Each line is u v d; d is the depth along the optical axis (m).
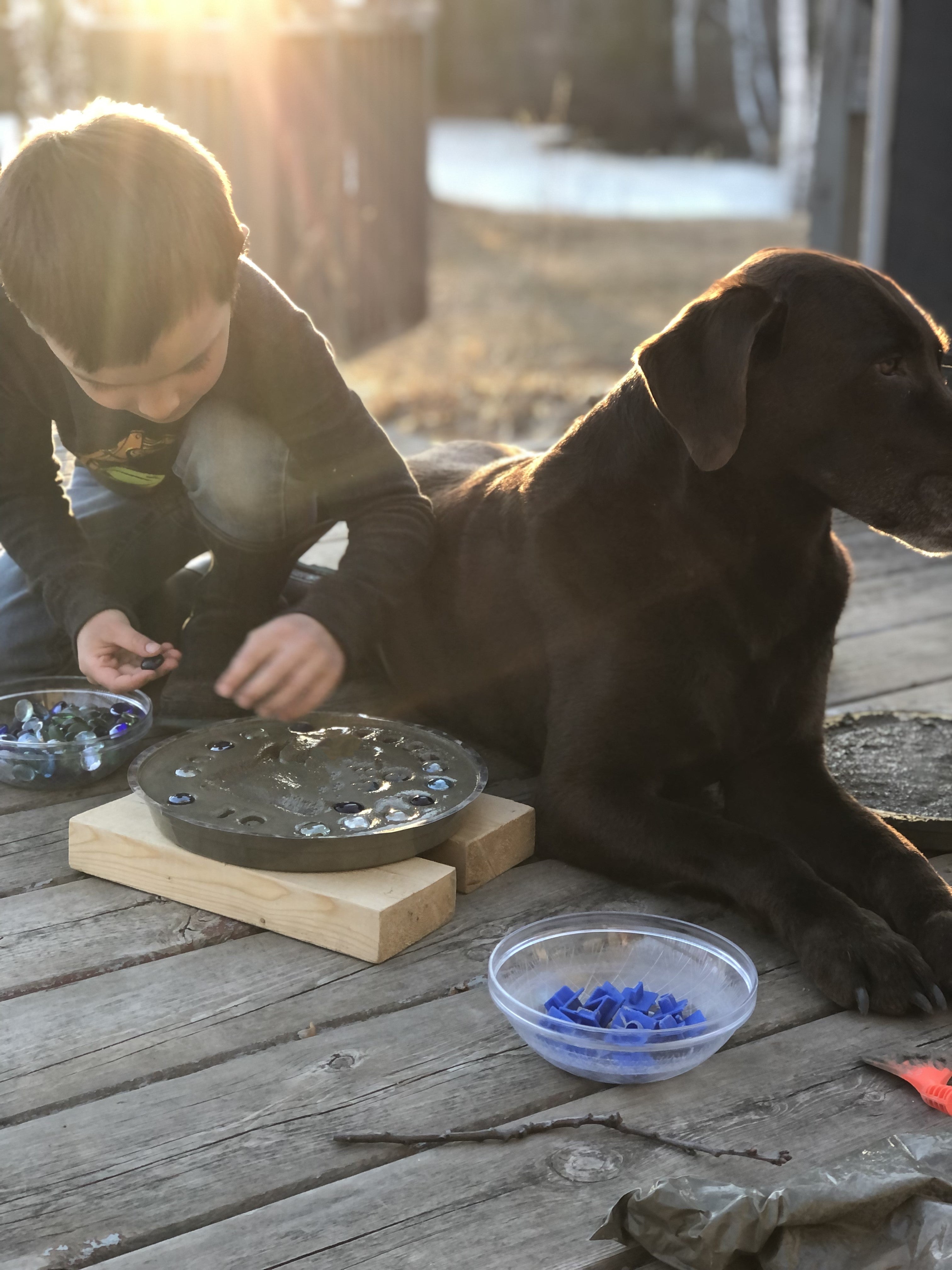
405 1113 1.68
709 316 2.05
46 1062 1.76
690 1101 1.72
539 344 8.97
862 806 2.28
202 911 2.11
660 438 2.22
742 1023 1.75
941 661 3.33
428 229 9.77
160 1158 1.59
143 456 2.43
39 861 2.25
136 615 2.76
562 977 1.93
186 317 1.83
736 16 21.53
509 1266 1.44
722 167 20.41
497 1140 1.63
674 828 2.15
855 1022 1.89
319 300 8.23
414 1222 1.50
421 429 6.95
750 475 2.16
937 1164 1.51
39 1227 1.49
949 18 4.77
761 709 2.28
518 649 2.44
